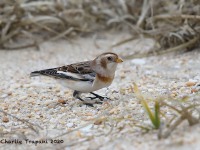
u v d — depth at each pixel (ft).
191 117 27.04
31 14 56.18
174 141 25.26
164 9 55.16
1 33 53.98
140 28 53.36
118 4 58.34
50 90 39.83
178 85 38.19
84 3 57.88
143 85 39.32
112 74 34.63
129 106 33.96
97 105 35.22
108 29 57.72
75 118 33.01
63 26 55.77
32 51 52.49
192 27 48.08
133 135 27.91
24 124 32.78
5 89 40.78
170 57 47.60
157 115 27.94
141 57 48.21
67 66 35.01
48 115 34.06
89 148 27.04
